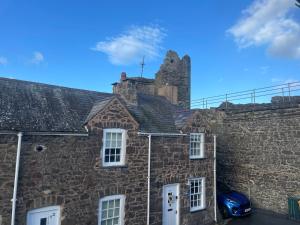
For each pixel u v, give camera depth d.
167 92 22.42
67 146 10.94
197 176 15.52
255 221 15.79
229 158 20.44
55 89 13.23
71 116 11.87
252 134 18.95
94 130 11.73
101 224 11.69
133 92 15.34
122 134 12.66
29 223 9.91
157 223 13.45
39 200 10.11
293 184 16.36
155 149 13.73
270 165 17.69
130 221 12.48
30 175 9.98
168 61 25.38
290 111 16.78
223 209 16.83
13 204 9.45
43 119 10.89
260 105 19.33
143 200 12.99
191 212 14.97
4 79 12.11
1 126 9.55
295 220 15.81
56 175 10.57
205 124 16.36
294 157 16.41
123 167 12.43
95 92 14.91
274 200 17.33
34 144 10.17
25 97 11.63
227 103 22.92
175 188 14.49
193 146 15.73
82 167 11.26
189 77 26.53
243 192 19.20
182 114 16.33
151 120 14.77
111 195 12.00
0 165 9.41
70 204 10.83
